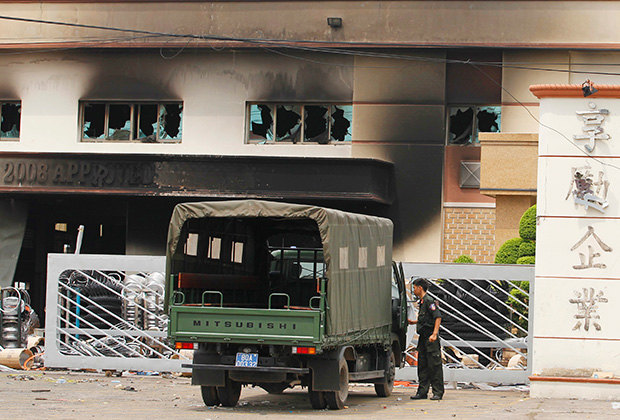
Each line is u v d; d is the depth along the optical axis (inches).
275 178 1825.8
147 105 2011.6
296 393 1165.1
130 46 1972.2
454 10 1872.5
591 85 1048.8
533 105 1866.4
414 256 1877.5
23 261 2326.5
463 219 1898.4
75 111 2015.3
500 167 1738.4
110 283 1430.9
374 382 1117.7
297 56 1936.5
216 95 1964.8
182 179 1849.2
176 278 965.8
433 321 1077.8
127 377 1314.0
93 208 2191.2
